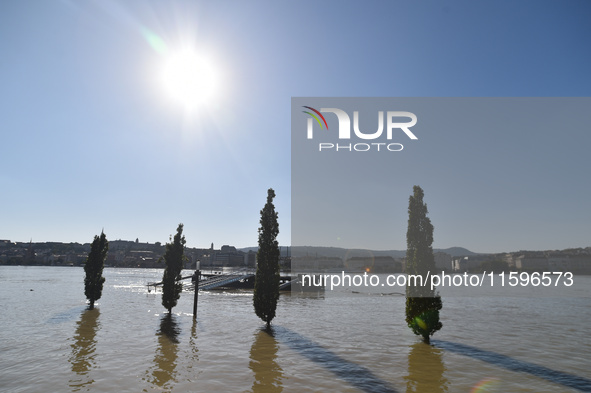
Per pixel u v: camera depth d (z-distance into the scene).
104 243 43.53
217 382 16.41
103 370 17.81
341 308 51.84
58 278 127.56
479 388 16.27
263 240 32.91
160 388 15.38
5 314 36.88
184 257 39.25
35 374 17.03
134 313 39.34
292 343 25.47
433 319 26.78
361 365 19.86
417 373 18.41
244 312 42.50
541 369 19.50
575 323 38.00
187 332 28.72
